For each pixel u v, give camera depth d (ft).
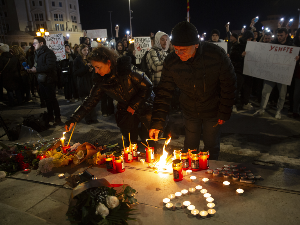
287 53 15.70
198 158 8.04
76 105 25.50
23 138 14.82
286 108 20.25
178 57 7.38
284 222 5.41
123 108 10.57
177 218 5.82
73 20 162.09
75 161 9.18
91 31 44.47
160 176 7.90
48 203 6.95
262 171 7.57
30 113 22.90
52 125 18.58
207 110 8.39
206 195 6.54
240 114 19.13
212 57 7.03
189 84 7.69
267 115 18.51
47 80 17.76
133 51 22.36
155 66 14.76
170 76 8.08
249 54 17.39
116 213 5.73
